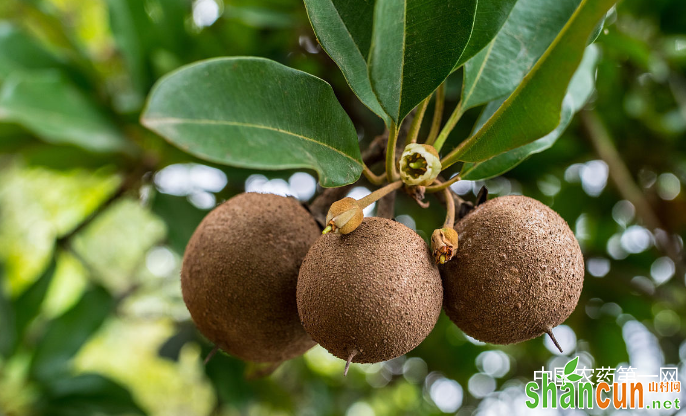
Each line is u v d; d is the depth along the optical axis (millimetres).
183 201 662
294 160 435
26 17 810
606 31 553
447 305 458
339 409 1212
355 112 724
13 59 678
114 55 812
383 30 407
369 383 1313
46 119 621
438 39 426
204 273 470
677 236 845
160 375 2055
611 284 825
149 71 703
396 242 438
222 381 781
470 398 1087
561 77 406
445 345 953
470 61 483
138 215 1527
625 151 830
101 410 780
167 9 695
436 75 431
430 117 639
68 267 1132
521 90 417
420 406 1345
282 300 469
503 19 451
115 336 1939
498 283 443
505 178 760
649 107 812
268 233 470
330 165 442
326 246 440
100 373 796
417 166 441
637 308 842
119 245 1521
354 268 431
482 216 455
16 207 1334
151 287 968
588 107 760
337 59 436
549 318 449
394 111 436
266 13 679
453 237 436
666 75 744
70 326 755
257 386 916
